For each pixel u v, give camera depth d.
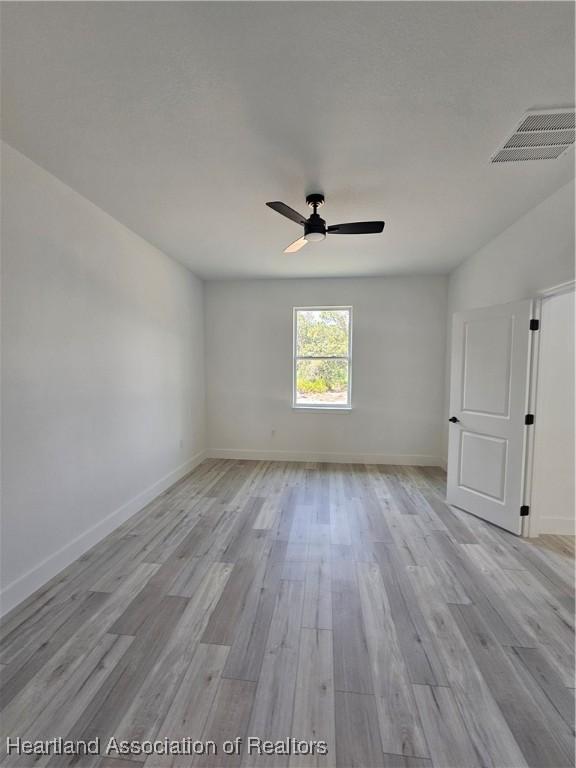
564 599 2.23
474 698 1.56
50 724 1.44
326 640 1.88
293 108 1.74
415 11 1.25
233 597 2.23
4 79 1.55
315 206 2.65
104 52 1.42
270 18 1.27
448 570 2.54
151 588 2.32
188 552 2.77
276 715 1.48
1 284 2.06
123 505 3.30
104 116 1.81
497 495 3.24
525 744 1.37
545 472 3.06
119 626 1.98
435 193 2.60
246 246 3.80
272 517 3.41
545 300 2.92
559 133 1.92
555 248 2.60
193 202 2.77
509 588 2.34
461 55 1.43
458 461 3.64
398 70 1.50
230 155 2.15
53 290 2.44
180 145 2.05
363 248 3.84
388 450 5.22
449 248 3.82
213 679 1.64
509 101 1.69
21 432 2.20
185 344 4.71
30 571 2.26
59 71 1.51
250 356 5.39
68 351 2.59
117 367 3.20
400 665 1.73
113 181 2.47
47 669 1.69
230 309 5.38
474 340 3.47
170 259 4.22
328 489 4.17
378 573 2.50
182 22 1.29
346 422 5.27
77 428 2.69
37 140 2.02
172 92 1.64
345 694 1.57
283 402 5.37
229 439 5.49
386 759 1.32
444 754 1.34
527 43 1.38
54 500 2.46
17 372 2.17
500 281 3.40
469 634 1.93
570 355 2.98
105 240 2.99
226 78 1.55
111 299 3.10
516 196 2.65
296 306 5.26
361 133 1.93
